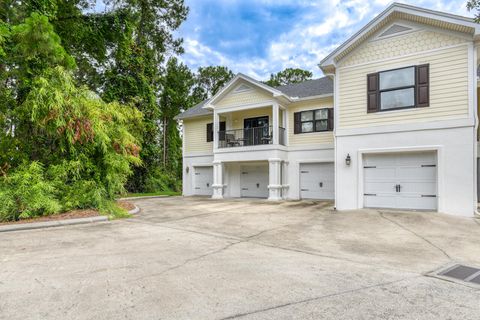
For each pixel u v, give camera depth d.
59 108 7.89
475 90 8.41
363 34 9.87
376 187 9.89
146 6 20.75
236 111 15.80
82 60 14.98
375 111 9.84
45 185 7.88
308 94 14.84
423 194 9.20
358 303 2.99
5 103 8.41
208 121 18.02
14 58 8.17
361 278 3.71
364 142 9.97
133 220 8.40
